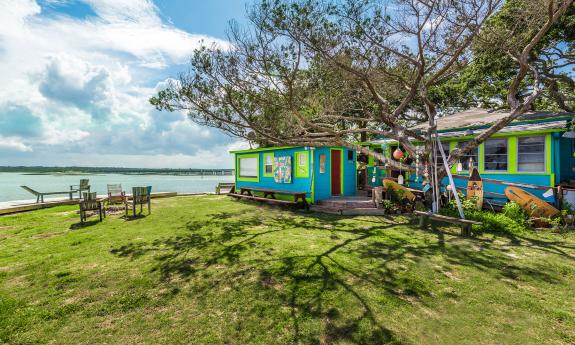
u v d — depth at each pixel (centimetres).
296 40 877
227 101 1034
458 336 319
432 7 862
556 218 827
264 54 902
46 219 1030
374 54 964
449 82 2061
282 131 1180
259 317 358
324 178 1260
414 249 628
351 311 370
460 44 956
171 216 1075
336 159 1323
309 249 633
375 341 309
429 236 744
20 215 1127
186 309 381
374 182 1284
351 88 1098
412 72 1099
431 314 364
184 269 521
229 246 665
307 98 1057
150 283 462
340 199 1214
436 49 970
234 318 358
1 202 1430
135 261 567
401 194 1112
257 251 623
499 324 342
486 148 1137
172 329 336
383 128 2036
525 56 871
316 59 949
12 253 621
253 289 435
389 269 511
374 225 885
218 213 1138
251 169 1598
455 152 930
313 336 318
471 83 1892
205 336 321
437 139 944
